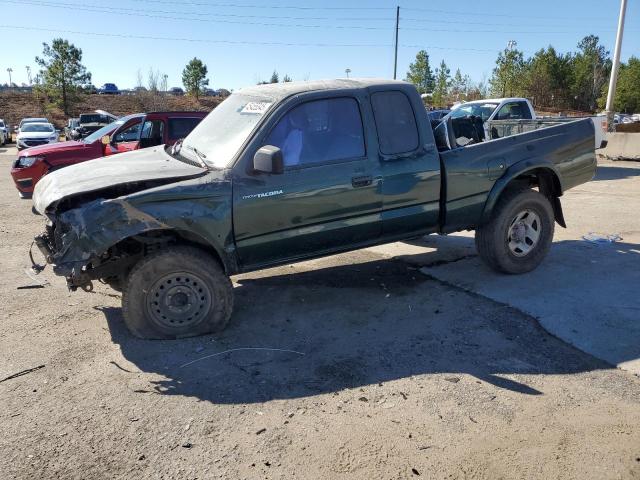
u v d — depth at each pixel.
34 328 4.71
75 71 50.62
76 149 10.52
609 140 17.05
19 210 9.98
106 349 4.30
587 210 9.20
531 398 3.52
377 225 4.94
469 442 3.09
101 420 3.36
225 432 3.22
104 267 4.41
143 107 57.78
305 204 4.56
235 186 4.32
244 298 5.36
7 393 3.68
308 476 2.84
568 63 69.00
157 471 2.90
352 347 4.28
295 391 3.66
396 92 4.97
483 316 4.79
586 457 2.96
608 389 3.61
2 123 34.47
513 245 5.72
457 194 5.25
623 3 20.59
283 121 4.52
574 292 5.25
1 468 2.93
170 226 4.16
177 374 3.91
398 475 2.84
